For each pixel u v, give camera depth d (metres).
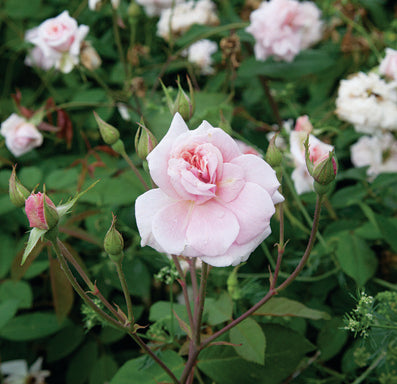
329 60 0.65
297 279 0.46
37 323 0.48
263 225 0.29
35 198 0.29
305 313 0.39
